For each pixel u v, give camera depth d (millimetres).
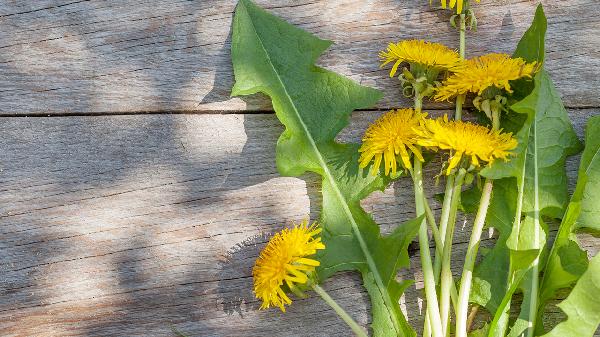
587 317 587
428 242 630
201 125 636
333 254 617
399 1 646
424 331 618
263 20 629
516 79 617
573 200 601
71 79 635
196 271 630
